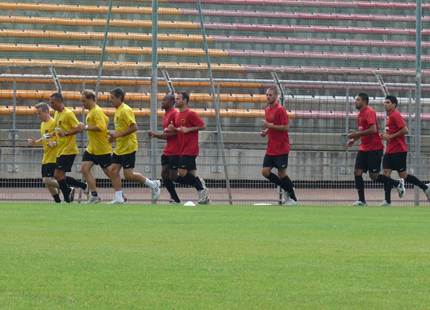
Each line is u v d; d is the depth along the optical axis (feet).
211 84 180.96
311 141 209.67
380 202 180.55
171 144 163.94
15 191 182.50
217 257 74.18
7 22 255.91
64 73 230.68
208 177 192.03
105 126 156.35
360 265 70.18
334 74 218.79
